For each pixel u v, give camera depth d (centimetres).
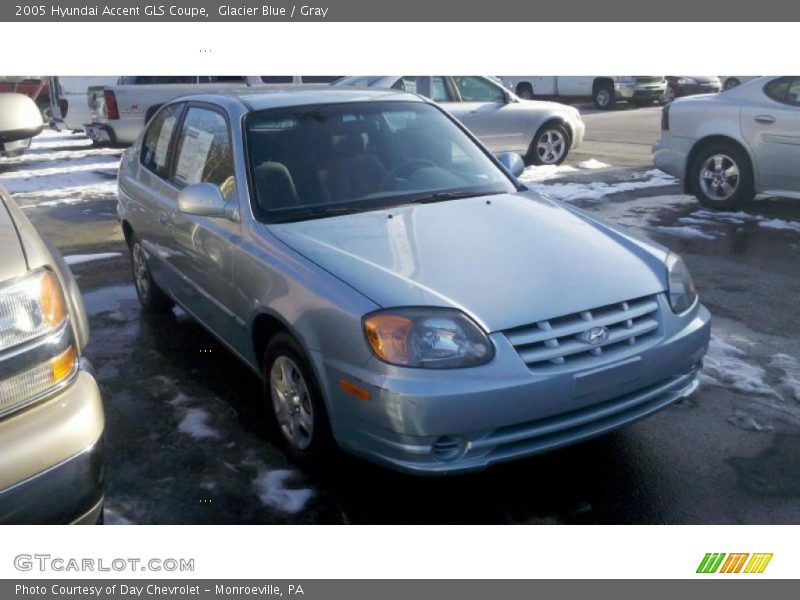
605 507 326
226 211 392
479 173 448
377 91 487
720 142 848
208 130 457
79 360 254
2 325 228
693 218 830
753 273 637
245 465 361
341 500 333
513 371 295
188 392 438
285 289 339
